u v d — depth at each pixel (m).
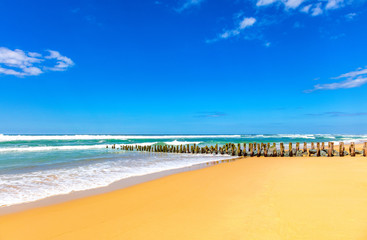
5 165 13.59
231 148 22.72
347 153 17.03
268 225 4.06
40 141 39.34
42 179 9.53
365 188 6.39
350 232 3.65
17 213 5.41
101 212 5.35
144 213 5.13
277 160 15.28
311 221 4.13
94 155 20.36
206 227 4.15
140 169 12.47
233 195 6.21
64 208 5.73
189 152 24.17
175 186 7.88
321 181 7.45
